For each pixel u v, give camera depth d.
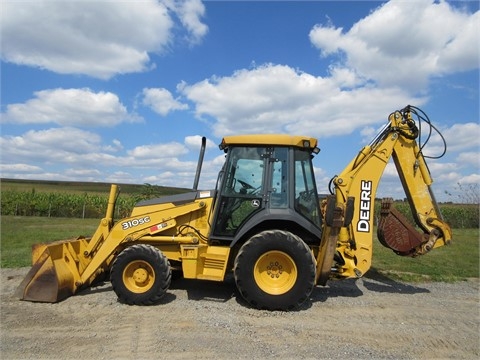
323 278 5.98
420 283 7.97
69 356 4.21
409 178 6.85
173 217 6.67
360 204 6.66
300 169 6.45
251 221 6.11
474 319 5.64
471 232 19.28
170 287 7.16
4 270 8.54
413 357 4.31
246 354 4.28
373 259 10.65
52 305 6.00
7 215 28.31
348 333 4.98
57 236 14.70
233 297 6.54
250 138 6.35
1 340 4.66
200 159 7.12
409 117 6.84
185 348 4.42
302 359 4.19
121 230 6.70
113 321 5.31
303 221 6.16
